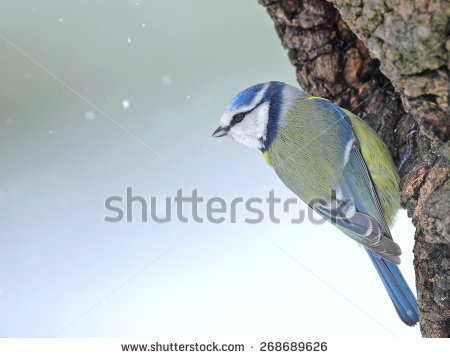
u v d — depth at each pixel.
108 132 7.38
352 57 6.01
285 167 5.93
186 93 7.50
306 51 6.09
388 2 4.26
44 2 7.66
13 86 7.44
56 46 7.57
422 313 4.99
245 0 7.81
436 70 4.24
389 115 5.93
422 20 4.13
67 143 7.35
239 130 6.08
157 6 7.73
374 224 5.48
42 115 7.43
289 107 5.95
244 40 7.67
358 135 5.75
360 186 5.67
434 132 4.49
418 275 5.02
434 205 4.77
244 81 7.48
